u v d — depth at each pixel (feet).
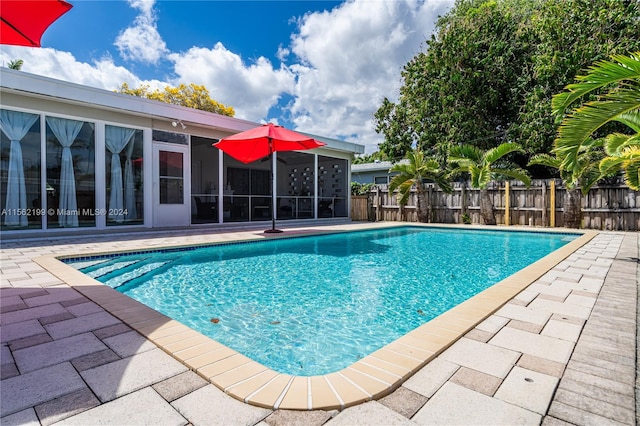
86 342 6.66
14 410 4.45
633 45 31.01
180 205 28.40
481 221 35.78
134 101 24.63
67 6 8.49
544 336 6.95
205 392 4.95
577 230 28.55
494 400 4.71
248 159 28.68
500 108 43.11
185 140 28.63
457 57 40.19
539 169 43.96
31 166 21.38
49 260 14.79
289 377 5.34
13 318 7.98
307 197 39.70
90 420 4.26
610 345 6.49
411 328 9.41
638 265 14.25
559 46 34.27
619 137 16.53
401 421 4.27
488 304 8.91
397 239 27.30
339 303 11.52
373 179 64.28
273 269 16.35
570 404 4.60
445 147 41.32
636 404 4.59
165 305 11.18
